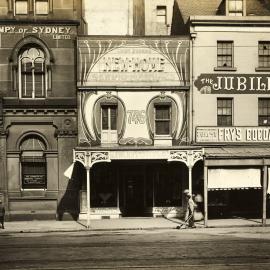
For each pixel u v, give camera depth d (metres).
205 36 29.92
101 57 29.53
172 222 27.53
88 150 27.11
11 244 20.31
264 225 26.22
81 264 15.92
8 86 29.23
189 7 34.44
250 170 27.55
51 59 29.42
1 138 29.06
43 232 24.50
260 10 34.00
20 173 29.30
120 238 21.77
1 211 25.56
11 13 29.52
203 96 29.88
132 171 30.44
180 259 16.52
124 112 29.58
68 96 29.52
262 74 30.28
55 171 29.45
